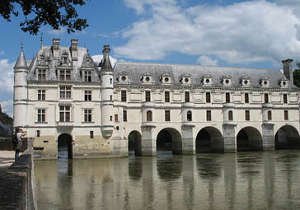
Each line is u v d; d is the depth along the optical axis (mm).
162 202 34094
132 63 93375
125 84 86750
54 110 77875
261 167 61219
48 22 18984
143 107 87750
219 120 94500
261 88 98750
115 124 83688
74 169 60281
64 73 79125
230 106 94812
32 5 18344
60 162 71938
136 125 87188
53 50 80625
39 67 77625
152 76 92188
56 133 77625
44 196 37281
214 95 94688
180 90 91938
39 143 76438
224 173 54188
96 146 80125
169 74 92062
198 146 116438
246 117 96812
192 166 64312
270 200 34281
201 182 45844
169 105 90562
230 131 94438
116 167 63219
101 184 44688
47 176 51844
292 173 52844
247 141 110438
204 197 36219
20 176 17078
